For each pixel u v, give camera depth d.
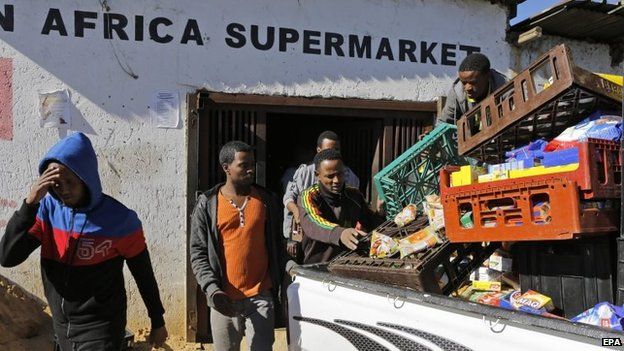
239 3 5.69
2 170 5.23
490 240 2.46
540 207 2.28
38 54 5.27
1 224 5.23
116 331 2.90
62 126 5.33
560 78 2.39
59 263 2.83
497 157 3.06
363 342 2.63
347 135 7.05
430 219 2.90
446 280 2.95
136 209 5.54
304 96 5.89
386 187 4.38
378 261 2.94
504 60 6.46
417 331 2.32
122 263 2.97
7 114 5.22
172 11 5.54
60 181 2.71
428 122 6.36
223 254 3.67
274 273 3.79
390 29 6.11
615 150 2.25
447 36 6.28
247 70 5.73
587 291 2.39
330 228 3.62
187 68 5.59
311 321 3.03
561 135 2.56
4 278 5.28
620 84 2.53
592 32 6.60
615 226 2.27
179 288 5.66
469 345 2.09
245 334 3.80
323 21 5.91
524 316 1.92
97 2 5.37
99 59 5.40
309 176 5.21
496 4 6.42
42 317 5.26
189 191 5.62
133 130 5.50
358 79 6.04
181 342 5.61
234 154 3.65
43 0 5.26
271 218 3.81
